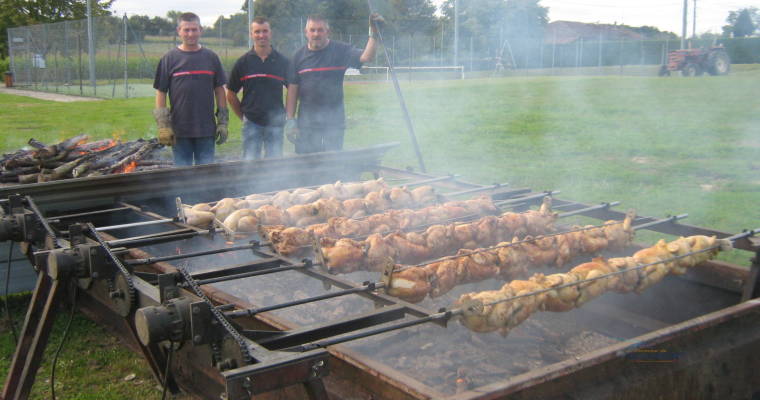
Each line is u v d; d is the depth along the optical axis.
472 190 5.14
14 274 4.80
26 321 3.55
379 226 3.97
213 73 6.96
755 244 3.56
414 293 2.96
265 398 2.71
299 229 3.61
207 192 5.64
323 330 2.45
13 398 3.57
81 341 4.75
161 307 2.27
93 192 4.71
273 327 2.68
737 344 2.88
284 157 5.54
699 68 34.88
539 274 3.10
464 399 2.01
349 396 2.45
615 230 3.88
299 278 4.83
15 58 34.69
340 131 7.40
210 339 2.21
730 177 9.91
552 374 2.22
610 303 4.23
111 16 28.78
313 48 7.12
